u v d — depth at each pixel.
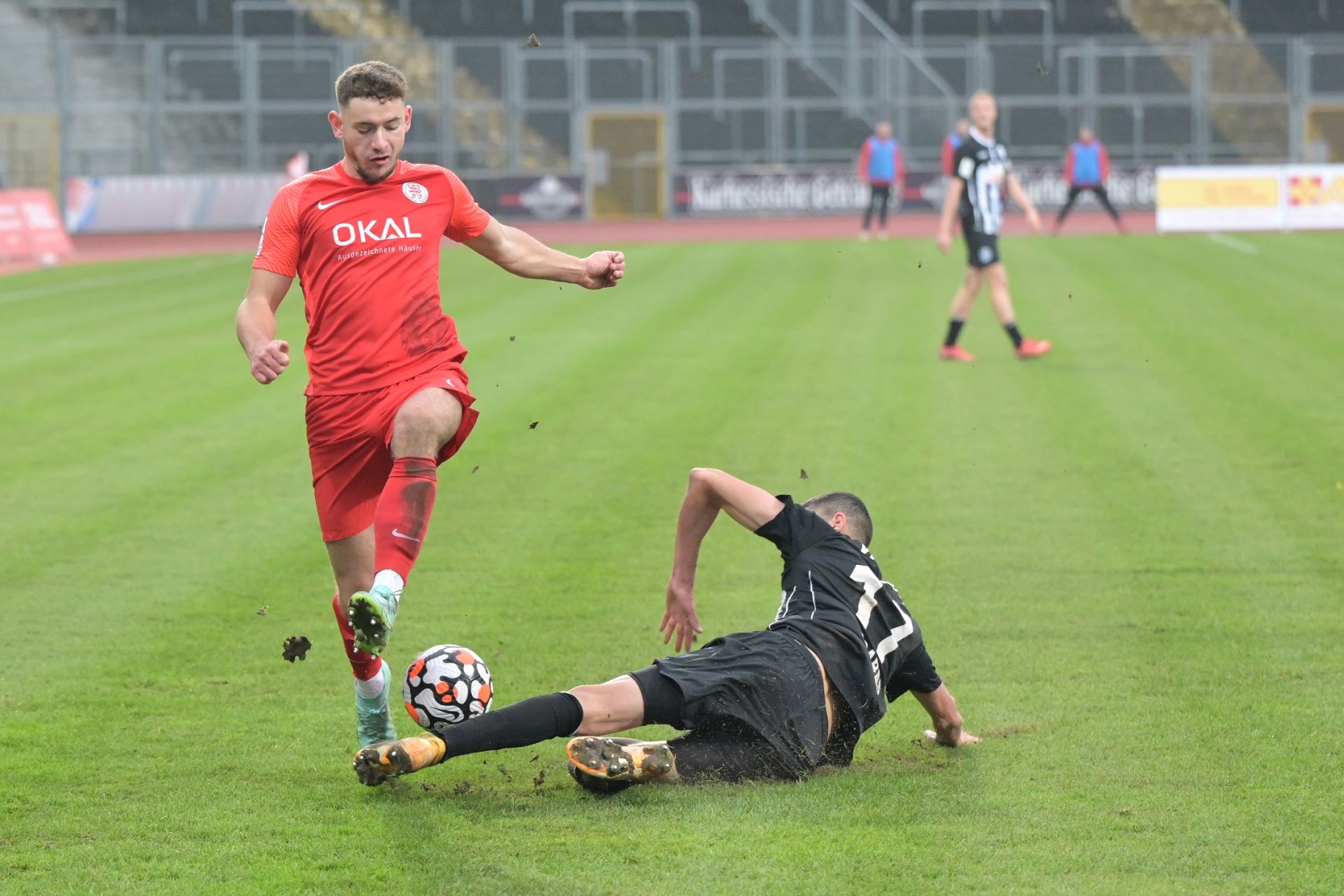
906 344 54.50
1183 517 30.02
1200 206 110.12
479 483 34.19
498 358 51.88
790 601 17.22
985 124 48.97
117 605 25.02
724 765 16.56
